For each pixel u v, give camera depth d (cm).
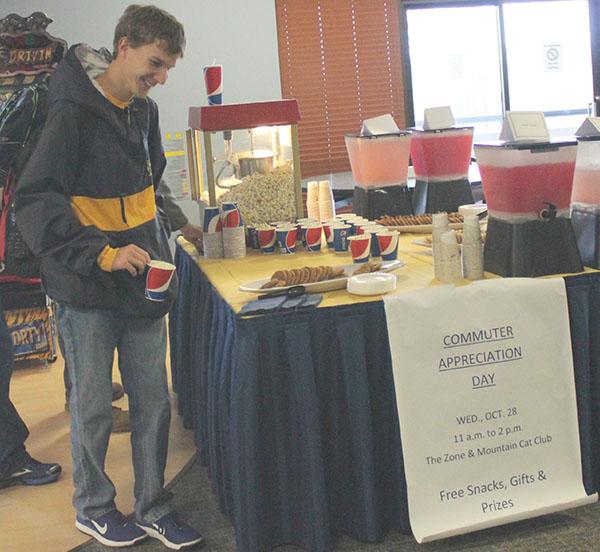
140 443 264
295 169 354
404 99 699
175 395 416
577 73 721
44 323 479
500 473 244
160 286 239
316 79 674
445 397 239
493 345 240
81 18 612
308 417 236
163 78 240
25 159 242
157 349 261
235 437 238
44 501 306
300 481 245
